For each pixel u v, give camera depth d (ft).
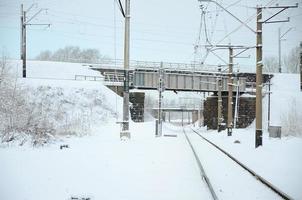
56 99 168.76
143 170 45.03
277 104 236.43
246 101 231.91
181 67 230.27
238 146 96.43
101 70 231.09
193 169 47.44
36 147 65.92
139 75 218.79
